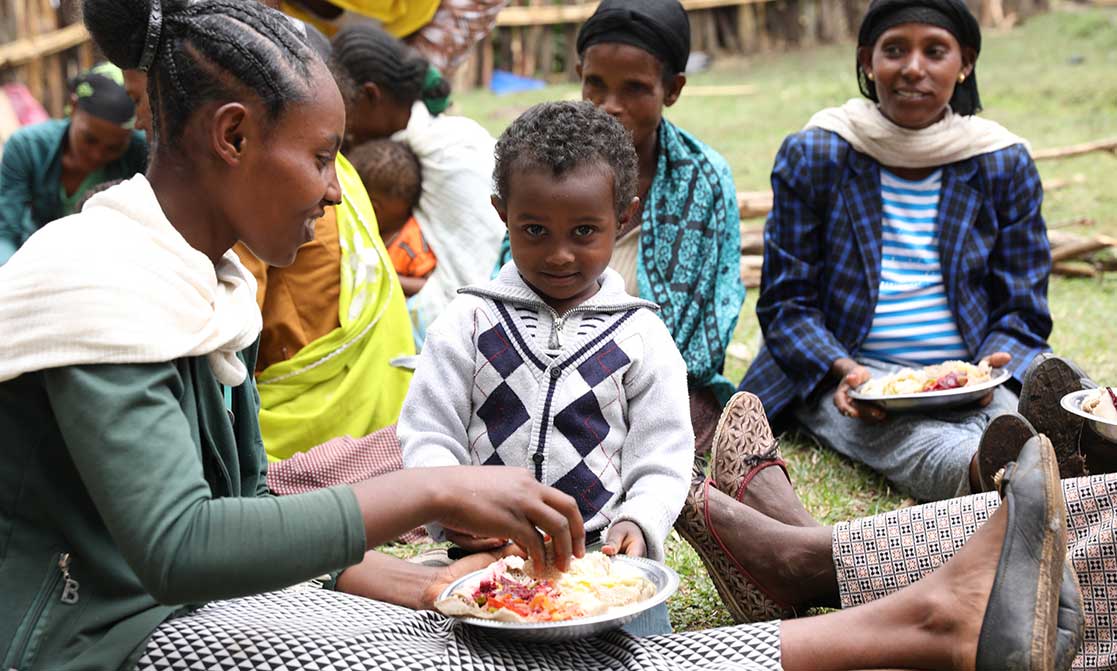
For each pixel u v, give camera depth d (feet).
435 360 9.25
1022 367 13.74
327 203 7.23
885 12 14.15
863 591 9.11
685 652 7.59
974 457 11.40
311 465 12.42
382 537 6.66
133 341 6.47
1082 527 8.63
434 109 17.40
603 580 7.59
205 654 6.88
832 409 14.17
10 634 6.65
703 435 14.24
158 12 6.79
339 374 13.47
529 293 9.29
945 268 14.30
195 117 6.86
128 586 6.97
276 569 6.37
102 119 18.92
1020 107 36.86
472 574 7.93
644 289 13.80
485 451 9.11
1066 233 22.38
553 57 46.57
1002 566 7.28
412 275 16.12
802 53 47.29
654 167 14.35
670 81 14.19
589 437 8.97
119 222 6.77
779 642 7.59
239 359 7.72
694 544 9.95
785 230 14.75
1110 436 9.73
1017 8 49.14
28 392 6.65
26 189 19.33
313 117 6.95
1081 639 7.57
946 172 14.39
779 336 14.51
